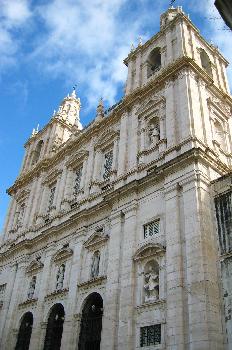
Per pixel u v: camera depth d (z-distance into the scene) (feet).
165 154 101.50
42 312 111.96
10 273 138.10
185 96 108.68
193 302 71.97
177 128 105.19
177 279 77.41
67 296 106.01
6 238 162.61
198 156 89.30
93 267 104.99
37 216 147.74
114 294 89.45
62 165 153.07
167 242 84.53
